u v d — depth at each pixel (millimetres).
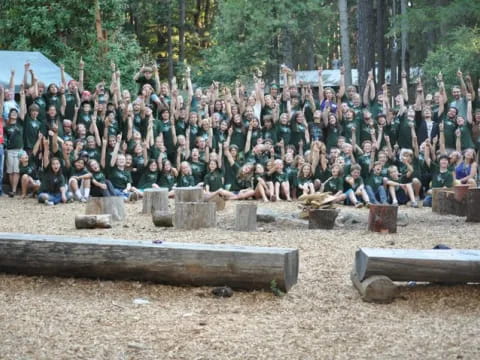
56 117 16812
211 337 5520
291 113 17781
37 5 26156
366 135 17516
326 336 5590
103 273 7031
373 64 26156
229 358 5059
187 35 43750
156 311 6227
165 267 6867
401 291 6824
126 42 28609
